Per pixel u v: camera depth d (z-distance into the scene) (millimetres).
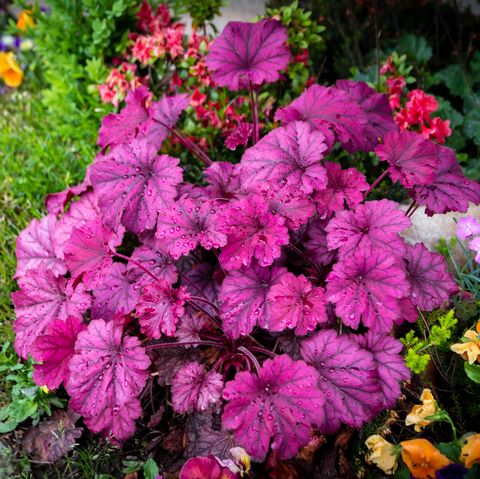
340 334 667
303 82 979
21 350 722
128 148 738
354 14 1130
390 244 640
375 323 611
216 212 685
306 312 625
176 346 692
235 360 702
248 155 697
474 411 666
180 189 756
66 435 708
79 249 682
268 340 744
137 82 1004
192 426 671
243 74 770
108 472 690
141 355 629
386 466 586
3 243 938
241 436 574
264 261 635
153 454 697
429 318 713
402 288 609
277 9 1065
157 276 715
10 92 1292
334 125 727
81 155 1073
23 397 751
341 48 1150
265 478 650
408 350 659
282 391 588
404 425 673
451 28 1151
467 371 614
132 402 634
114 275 730
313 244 715
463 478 527
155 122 825
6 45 1320
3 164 1074
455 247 785
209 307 739
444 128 871
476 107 1005
